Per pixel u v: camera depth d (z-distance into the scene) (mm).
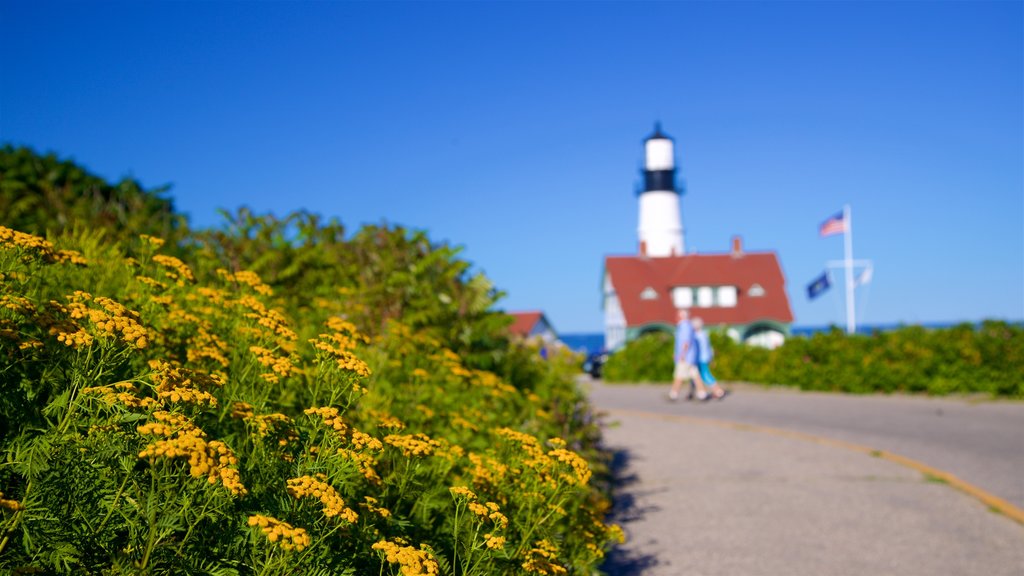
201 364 3574
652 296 56031
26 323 2934
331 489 2605
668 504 7629
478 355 8969
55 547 2264
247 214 9414
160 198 12516
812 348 20844
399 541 2936
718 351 25703
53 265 3791
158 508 2332
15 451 2449
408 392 5766
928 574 5512
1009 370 16766
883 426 12875
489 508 3100
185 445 2281
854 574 5535
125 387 2611
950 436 11562
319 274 9078
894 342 18719
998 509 7180
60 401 2547
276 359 3357
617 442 11688
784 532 6582
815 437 11578
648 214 67688
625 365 29141
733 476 8914
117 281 4324
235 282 5082
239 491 2320
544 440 6430
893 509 7230
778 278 57031
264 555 2521
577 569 4219
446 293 9484
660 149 67438
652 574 5574
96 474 2439
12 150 11508
